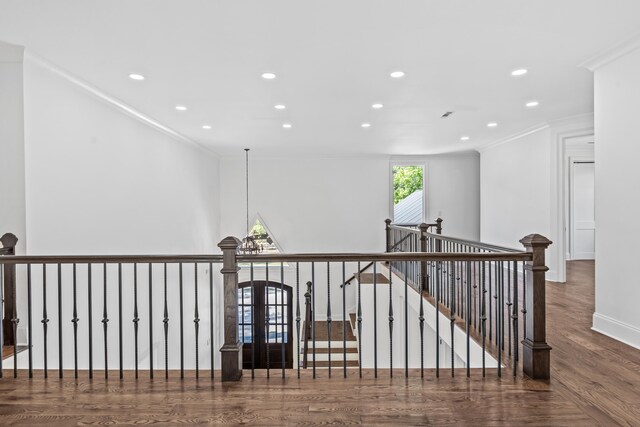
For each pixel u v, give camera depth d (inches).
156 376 105.3
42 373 107.7
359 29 106.7
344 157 343.9
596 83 133.3
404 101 176.9
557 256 224.4
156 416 84.4
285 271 342.3
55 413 85.8
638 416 82.5
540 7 96.0
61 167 138.0
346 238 345.4
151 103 175.0
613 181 127.0
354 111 193.2
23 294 123.1
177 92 159.6
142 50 119.0
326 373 107.1
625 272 122.9
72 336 144.0
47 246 130.7
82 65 130.3
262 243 348.8
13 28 104.2
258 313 345.1
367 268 334.3
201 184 293.0
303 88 156.6
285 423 81.7
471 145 299.3
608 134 128.7
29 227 122.6
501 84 153.6
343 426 80.5
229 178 342.3
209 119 205.8
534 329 100.6
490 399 90.5
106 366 102.7
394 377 103.6
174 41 113.0
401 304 250.4
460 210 345.7
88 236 153.6
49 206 131.9
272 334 344.5
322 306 343.0
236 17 99.6
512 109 192.4
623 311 124.2
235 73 139.0
